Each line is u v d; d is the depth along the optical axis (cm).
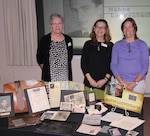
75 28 432
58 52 284
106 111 219
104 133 181
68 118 208
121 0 409
